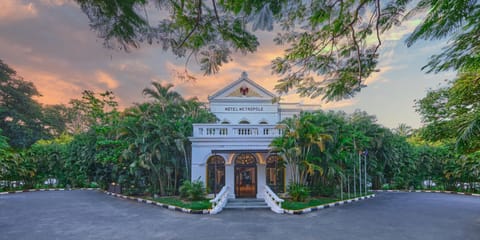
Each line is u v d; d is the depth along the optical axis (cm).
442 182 2233
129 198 1561
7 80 2750
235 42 347
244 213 1130
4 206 1314
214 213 1122
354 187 1638
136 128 1553
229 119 2228
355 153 1641
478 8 287
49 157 2180
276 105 2278
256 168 1463
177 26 305
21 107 2788
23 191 1989
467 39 425
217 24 324
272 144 1349
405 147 2192
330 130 1459
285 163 1402
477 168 1912
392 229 863
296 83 481
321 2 333
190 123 1555
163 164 1503
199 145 1447
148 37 284
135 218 1024
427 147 2277
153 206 1298
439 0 289
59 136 3094
